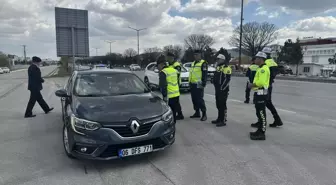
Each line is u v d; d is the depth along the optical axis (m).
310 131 5.21
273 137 4.82
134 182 3.10
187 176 3.24
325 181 3.08
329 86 15.66
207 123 5.97
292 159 3.75
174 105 5.70
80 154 3.32
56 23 16.33
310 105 8.38
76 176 3.28
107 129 3.27
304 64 57.12
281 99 9.80
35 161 3.78
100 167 3.54
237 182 3.07
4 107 8.35
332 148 4.20
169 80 5.52
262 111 4.62
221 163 3.63
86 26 17.27
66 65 42.19
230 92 12.37
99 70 5.30
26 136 5.04
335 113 7.04
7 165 3.64
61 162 3.72
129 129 3.32
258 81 4.56
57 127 5.71
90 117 3.35
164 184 3.04
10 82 22.03
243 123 5.93
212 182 3.08
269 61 5.38
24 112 7.44
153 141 3.52
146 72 14.38
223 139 4.71
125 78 5.03
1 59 78.75
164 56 5.52
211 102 9.16
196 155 3.93
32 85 6.72
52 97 10.60
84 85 4.61
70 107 3.82
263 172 3.33
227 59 5.59
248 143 4.48
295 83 18.30
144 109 3.64
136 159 3.79
